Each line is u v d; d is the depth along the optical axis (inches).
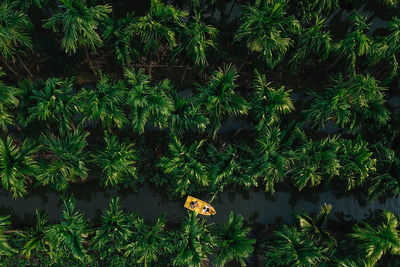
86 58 557.9
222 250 419.8
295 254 409.1
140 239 425.1
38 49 542.0
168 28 438.0
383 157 488.7
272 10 422.0
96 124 551.5
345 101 455.5
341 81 497.4
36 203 540.1
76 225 398.6
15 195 408.2
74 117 544.7
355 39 462.6
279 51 474.9
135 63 563.8
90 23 401.4
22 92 411.5
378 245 414.9
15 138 532.4
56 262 500.7
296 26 464.4
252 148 565.6
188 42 454.9
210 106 431.5
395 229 446.9
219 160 458.0
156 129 562.6
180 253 404.2
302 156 453.7
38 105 395.5
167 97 428.8
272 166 437.7
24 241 506.3
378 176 474.6
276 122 500.7
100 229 416.8
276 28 456.1
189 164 434.6
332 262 433.1
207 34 553.3
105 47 555.5
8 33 409.7
